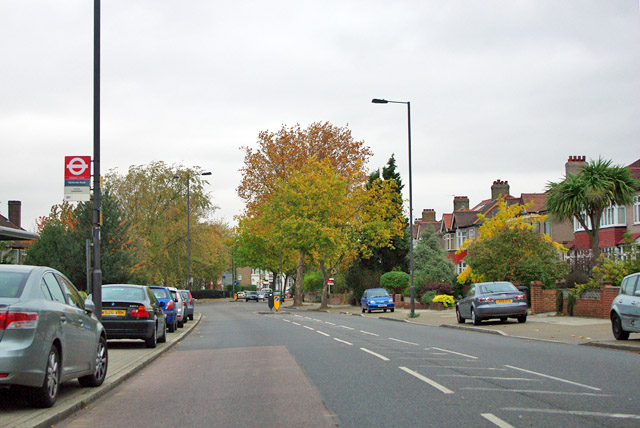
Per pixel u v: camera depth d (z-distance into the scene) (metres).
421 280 49.25
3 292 8.28
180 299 30.53
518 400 8.93
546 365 12.84
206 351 17.88
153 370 13.68
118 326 17.28
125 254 32.34
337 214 53.69
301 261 64.06
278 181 53.66
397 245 61.34
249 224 60.34
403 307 50.88
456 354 15.17
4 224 46.56
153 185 56.00
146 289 19.02
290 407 8.81
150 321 17.62
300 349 17.14
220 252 94.19
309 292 86.62
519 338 20.25
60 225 34.50
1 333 7.81
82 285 31.77
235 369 13.37
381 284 56.81
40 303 8.43
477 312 26.02
